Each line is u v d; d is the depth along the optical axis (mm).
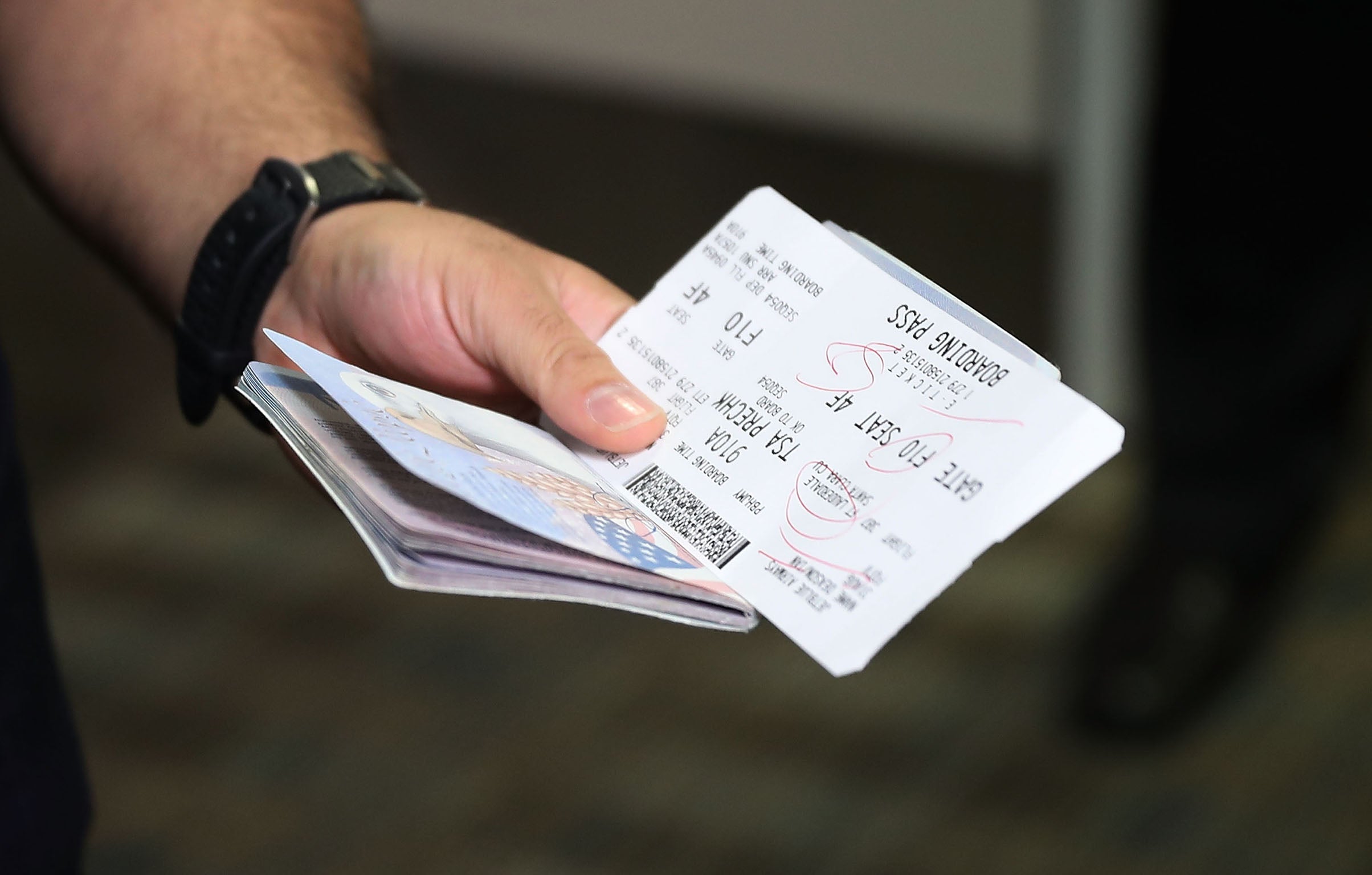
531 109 2629
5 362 710
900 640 1837
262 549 2020
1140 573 1723
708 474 739
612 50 2504
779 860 1582
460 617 1907
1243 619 1681
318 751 1734
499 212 2420
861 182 2340
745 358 767
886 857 1577
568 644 1862
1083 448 663
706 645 1846
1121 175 1909
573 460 762
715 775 1680
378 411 661
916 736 1712
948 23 2133
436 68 2688
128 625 1913
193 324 877
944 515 674
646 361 792
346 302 869
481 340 816
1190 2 1336
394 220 856
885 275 758
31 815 752
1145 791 1630
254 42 978
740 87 2424
